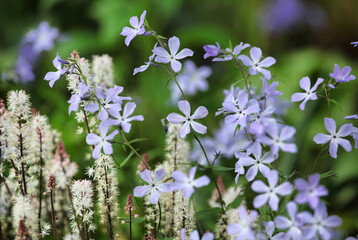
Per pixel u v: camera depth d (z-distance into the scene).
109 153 0.97
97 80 1.10
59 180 1.05
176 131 1.04
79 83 1.00
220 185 1.08
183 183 0.95
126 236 1.14
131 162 1.25
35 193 1.06
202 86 1.58
